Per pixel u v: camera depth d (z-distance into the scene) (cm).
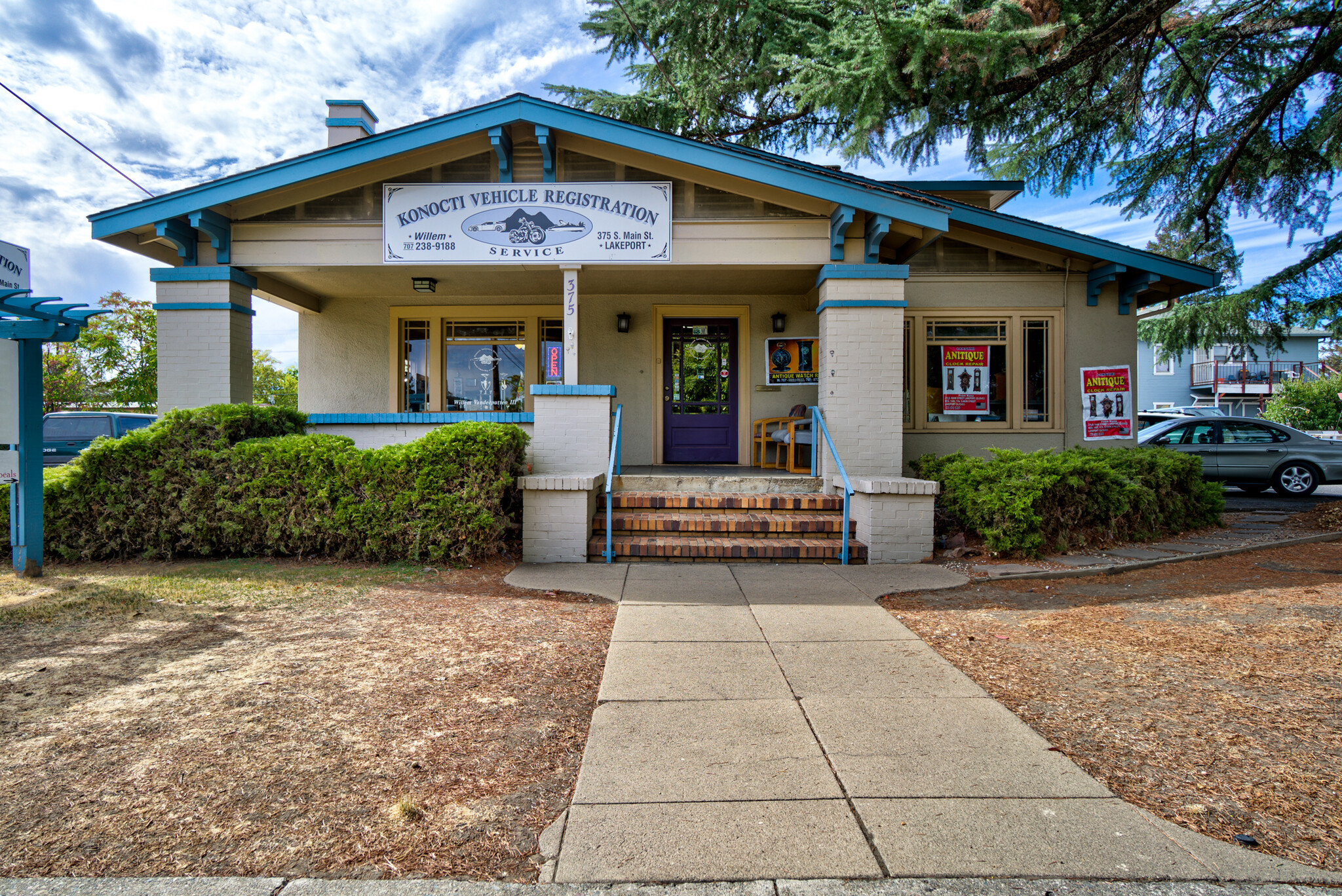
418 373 1023
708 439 1039
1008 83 1007
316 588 542
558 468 737
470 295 1004
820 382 775
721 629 441
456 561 629
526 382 1020
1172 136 1177
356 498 633
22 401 578
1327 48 937
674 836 221
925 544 652
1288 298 1114
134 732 293
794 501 730
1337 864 209
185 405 753
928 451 934
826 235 779
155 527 643
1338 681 353
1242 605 491
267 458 636
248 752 278
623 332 1023
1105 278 893
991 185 1004
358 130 937
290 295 924
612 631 442
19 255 555
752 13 1220
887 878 202
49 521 634
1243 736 295
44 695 330
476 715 316
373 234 771
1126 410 923
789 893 196
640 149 728
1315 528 812
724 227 777
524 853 216
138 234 786
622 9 1237
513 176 779
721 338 1042
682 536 687
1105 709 323
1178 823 230
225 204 735
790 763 268
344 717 311
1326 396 2462
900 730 298
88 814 234
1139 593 534
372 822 232
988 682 358
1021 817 232
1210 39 1069
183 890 197
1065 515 679
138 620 452
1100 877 203
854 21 903
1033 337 939
